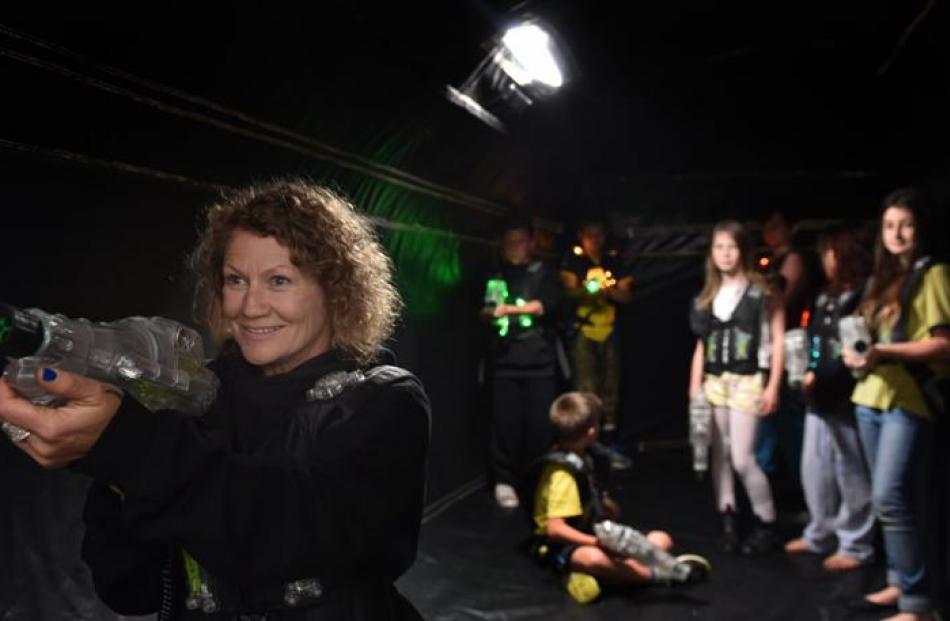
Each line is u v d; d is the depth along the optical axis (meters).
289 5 2.82
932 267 3.47
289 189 1.23
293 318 1.16
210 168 3.00
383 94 3.79
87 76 2.30
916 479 3.52
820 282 6.38
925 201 3.61
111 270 2.60
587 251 6.92
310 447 1.10
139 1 2.26
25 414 0.85
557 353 5.87
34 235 2.30
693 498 6.00
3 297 2.21
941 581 3.57
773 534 4.74
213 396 1.19
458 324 5.81
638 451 7.66
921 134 5.85
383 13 3.34
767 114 7.36
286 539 0.99
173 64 2.56
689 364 7.95
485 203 6.03
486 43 4.32
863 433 3.70
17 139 2.18
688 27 5.93
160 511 0.93
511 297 5.83
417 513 1.22
